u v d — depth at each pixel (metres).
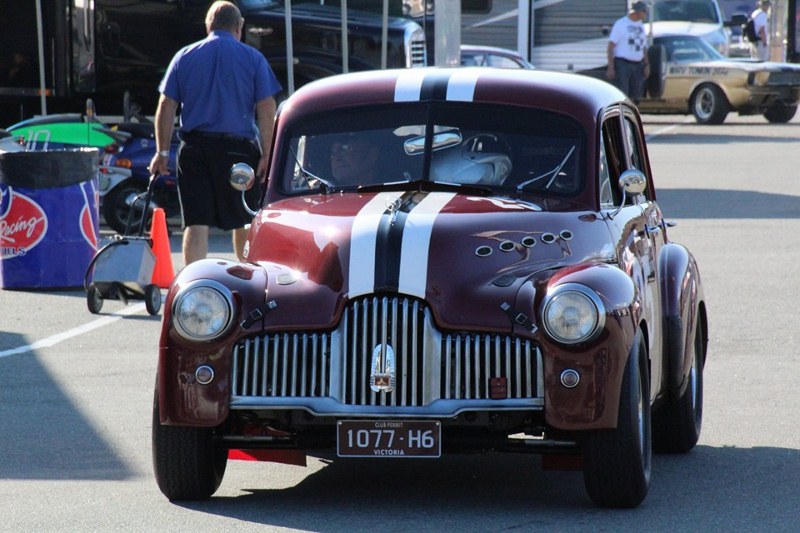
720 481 15.63
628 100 17.92
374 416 13.57
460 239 14.31
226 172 24.53
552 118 16.23
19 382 21.23
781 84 74.06
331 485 15.52
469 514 14.13
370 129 16.48
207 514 14.12
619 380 13.60
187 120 24.55
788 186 48.19
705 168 54.19
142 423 18.55
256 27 41.44
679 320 16.59
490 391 13.57
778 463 16.50
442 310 13.67
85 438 17.69
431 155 16.23
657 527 13.59
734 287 29.78
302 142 16.62
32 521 13.86
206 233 24.70
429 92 16.55
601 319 13.50
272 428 14.23
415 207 15.03
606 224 15.50
